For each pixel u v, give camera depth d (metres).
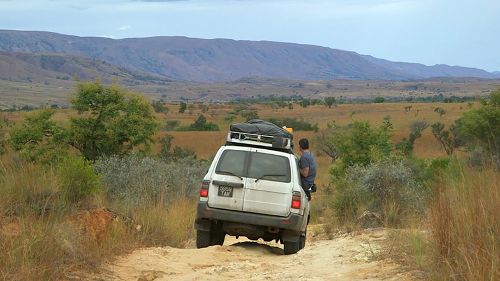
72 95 33.66
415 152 77.44
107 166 22.56
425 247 8.87
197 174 24.45
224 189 13.10
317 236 16.67
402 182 17.08
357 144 36.53
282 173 13.16
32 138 31.98
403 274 8.33
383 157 34.16
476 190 8.39
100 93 33.62
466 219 7.92
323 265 10.18
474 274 6.71
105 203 13.53
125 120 33.34
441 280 7.39
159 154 59.94
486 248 6.99
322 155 84.88
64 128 33.34
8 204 10.26
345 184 19.86
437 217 8.43
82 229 10.61
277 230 13.13
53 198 11.13
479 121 34.44
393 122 136.88
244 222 12.99
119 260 10.12
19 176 11.41
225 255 11.71
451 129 76.62
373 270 9.01
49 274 8.11
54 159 30.73
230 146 13.67
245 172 13.17
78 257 9.12
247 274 9.65
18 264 7.95
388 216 15.37
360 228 15.41
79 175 12.64
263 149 13.49
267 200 12.98
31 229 8.90
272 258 11.94
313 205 24.62
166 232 13.88
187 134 109.56
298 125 123.69
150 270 9.57
